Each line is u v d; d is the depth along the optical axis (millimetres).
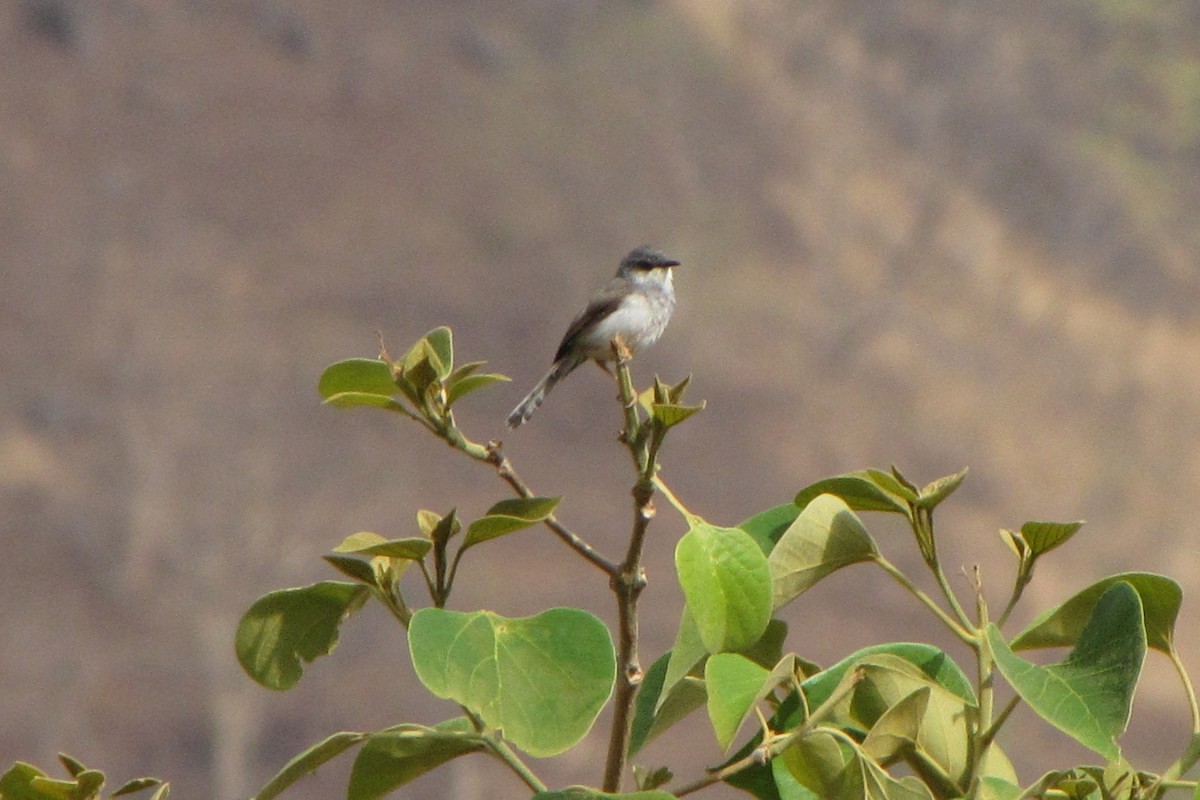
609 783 3859
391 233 83312
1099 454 82938
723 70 102625
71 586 58375
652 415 3758
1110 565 73812
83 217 78562
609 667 3730
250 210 82625
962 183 103875
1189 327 97625
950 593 4039
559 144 91875
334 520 64500
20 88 85000
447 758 4207
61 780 4008
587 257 84500
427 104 92500
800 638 58156
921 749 3936
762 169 95938
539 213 87000
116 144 84062
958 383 85188
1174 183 110188
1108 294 98812
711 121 98000
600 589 58750
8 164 80188
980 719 3932
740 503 71188
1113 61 120438
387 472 67750
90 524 61250
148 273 76312
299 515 64438
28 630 55094
